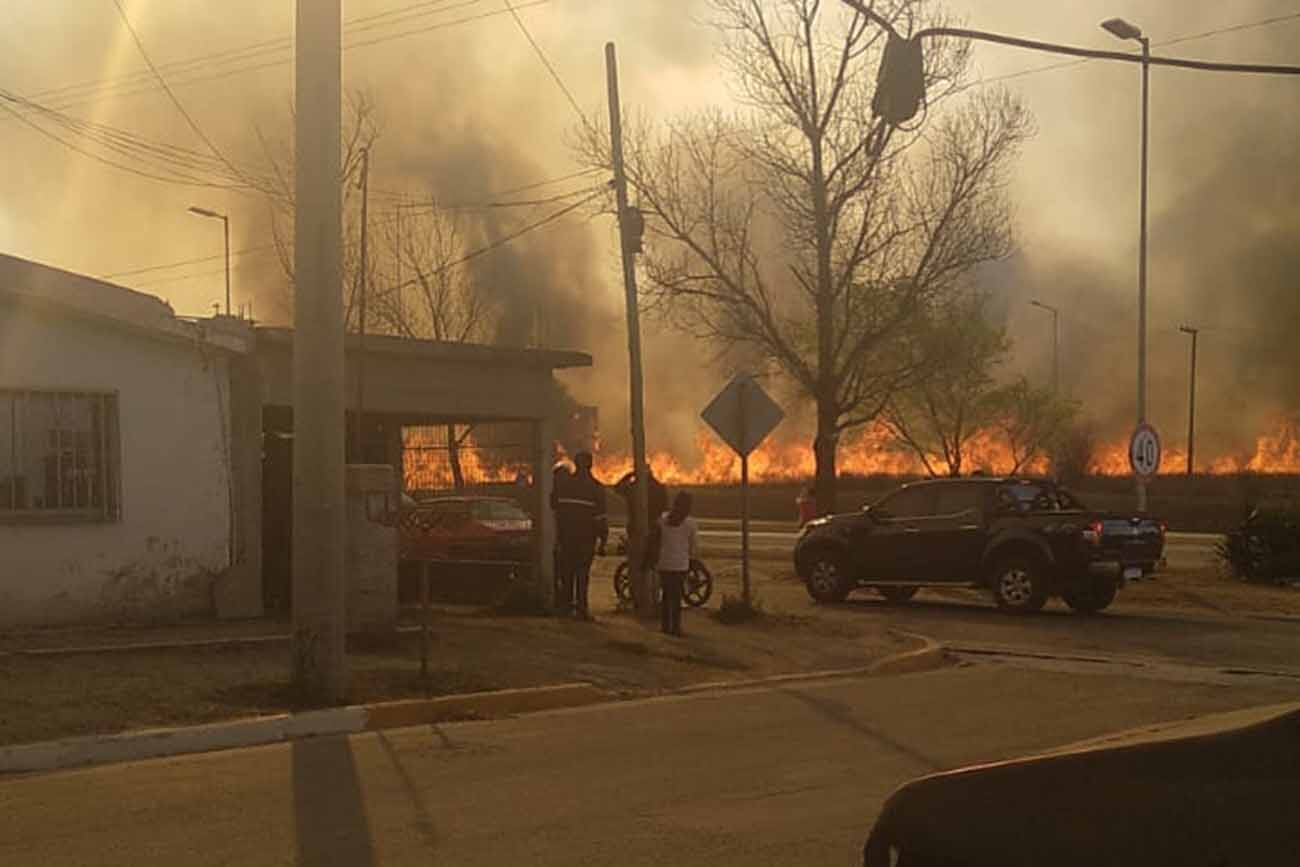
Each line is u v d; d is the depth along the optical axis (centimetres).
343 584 1210
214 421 1605
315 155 1191
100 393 1515
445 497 2120
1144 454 2583
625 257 2031
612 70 2045
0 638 1389
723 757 1033
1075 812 366
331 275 1198
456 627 1628
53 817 833
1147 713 1258
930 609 2270
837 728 1170
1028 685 1459
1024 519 2173
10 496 1451
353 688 1238
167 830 800
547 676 1372
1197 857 341
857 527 2316
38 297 1441
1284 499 2920
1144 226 2878
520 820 825
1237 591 2470
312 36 1191
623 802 875
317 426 1193
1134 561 2184
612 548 3491
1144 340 2883
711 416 1859
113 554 1517
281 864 727
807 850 754
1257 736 359
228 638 1421
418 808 857
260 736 1094
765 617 1906
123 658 1302
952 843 380
